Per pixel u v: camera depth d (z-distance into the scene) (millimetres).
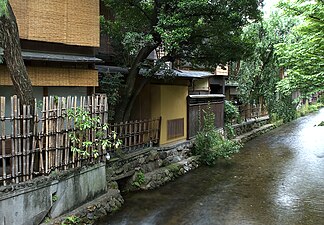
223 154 14969
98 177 8680
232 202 10062
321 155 17391
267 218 8867
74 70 9195
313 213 9273
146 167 11516
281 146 19906
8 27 6176
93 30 9406
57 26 8641
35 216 6672
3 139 6145
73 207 7715
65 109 7418
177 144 13539
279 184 12078
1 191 5953
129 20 11859
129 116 12406
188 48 11508
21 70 6480
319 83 10367
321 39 9672
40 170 6910
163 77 12109
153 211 9094
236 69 23984
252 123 24266
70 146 7613
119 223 8156
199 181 12219
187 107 15039
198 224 8359
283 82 11531
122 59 12320
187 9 9242
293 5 10133
